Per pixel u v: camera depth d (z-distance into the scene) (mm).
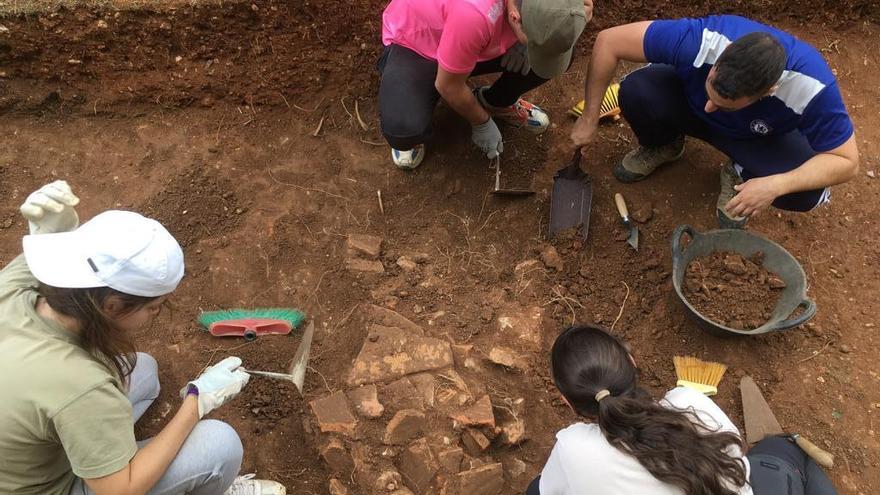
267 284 2652
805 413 2344
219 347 2445
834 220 2842
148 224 1505
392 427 2166
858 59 3385
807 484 2012
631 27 2385
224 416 2273
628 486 1369
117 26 2961
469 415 2199
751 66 1948
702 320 2354
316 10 3002
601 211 2875
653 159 2881
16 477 1508
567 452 1474
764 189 2256
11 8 2873
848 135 2193
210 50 3084
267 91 3203
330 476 2133
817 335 2516
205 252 2730
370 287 2641
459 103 2531
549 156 3078
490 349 2449
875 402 2359
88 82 3133
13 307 1471
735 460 1371
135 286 1433
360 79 3230
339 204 2939
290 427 2262
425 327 2510
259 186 2979
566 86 3291
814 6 3438
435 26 2492
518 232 2859
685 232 2707
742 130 2467
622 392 1458
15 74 3080
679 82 2568
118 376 1607
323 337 2494
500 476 2141
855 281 2670
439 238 2840
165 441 1662
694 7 3371
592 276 2707
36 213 1670
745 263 2537
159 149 3072
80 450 1431
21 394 1392
